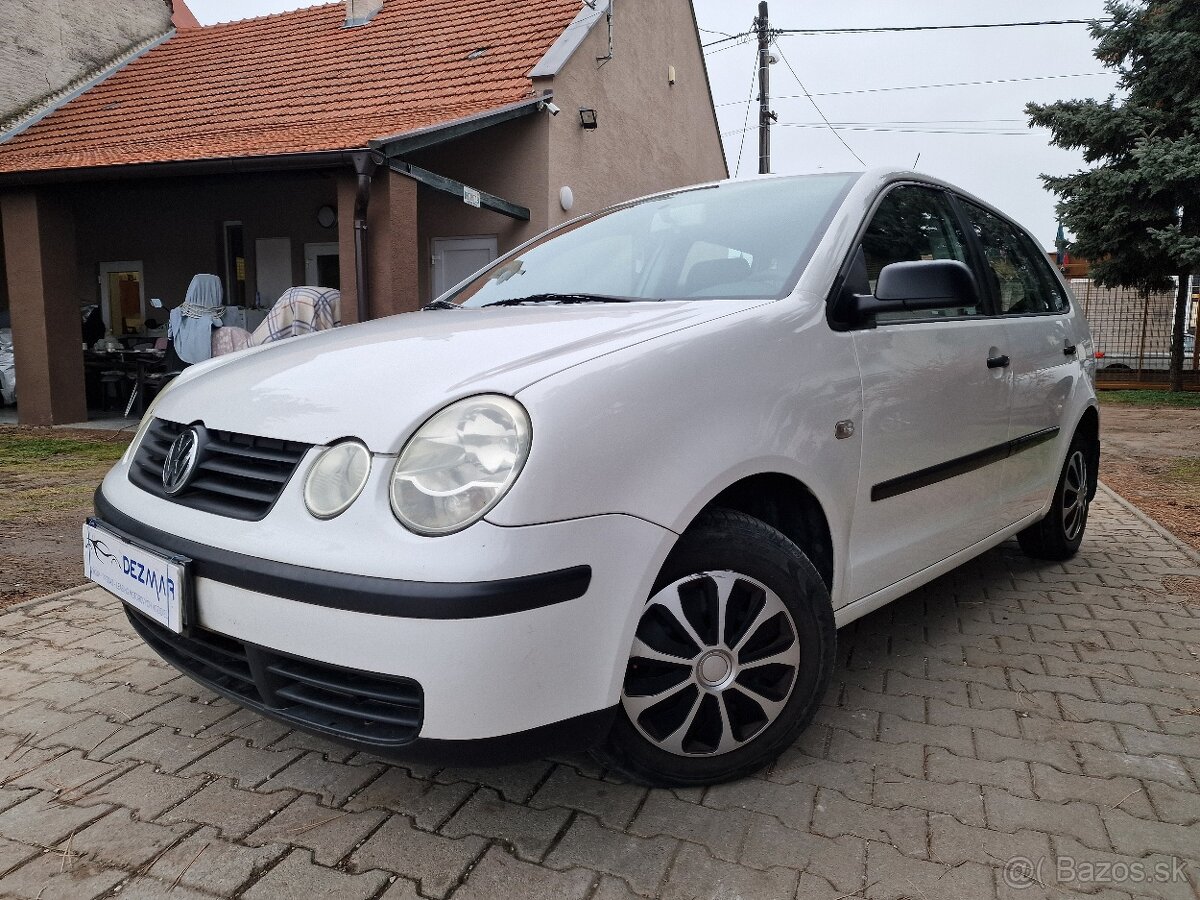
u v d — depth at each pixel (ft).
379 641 5.30
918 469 8.56
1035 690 8.93
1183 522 17.35
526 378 5.79
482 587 5.19
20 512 16.90
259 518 5.95
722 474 6.30
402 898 5.62
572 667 5.61
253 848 6.16
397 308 25.50
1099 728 8.06
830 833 6.34
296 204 34.96
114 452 24.44
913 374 8.41
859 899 5.62
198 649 6.52
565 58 30.73
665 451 6.03
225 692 6.40
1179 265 45.37
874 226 8.79
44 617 10.94
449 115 28.27
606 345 6.30
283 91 35.19
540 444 5.46
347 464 5.73
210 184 28.30
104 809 6.67
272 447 6.19
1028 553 13.88
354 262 24.91
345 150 23.59
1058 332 12.23
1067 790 6.96
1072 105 50.72
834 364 7.48
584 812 6.61
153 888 5.73
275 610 5.65
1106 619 11.14
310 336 8.59
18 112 38.22
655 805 6.70
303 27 41.81
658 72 41.47
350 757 7.49
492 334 6.95
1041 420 11.44
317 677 5.71
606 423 5.77
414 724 5.44
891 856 6.07
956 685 9.06
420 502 5.41
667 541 5.98
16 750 7.61
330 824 6.46
